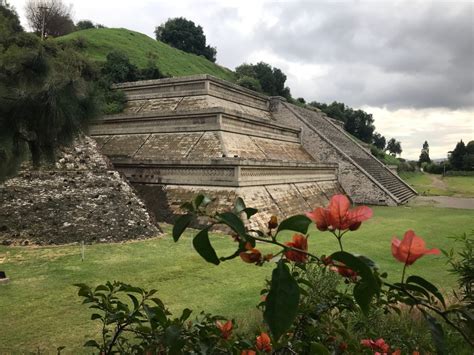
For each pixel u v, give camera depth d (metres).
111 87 28.39
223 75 53.72
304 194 23.69
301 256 1.86
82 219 14.70
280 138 29.03
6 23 10.02
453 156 65.94
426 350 4.57
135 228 15.09
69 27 50.00
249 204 17.88
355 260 1.42
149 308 2.64
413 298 1.80
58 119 8.02
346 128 72.62
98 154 19.25
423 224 19.86
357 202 29.89
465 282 5.04
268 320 1.32
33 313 7.94
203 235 1.60
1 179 9.39
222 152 20.38
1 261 11.41
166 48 51.94
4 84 7.67
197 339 2.67
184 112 22.50
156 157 20.34
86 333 7.07
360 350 3.07
